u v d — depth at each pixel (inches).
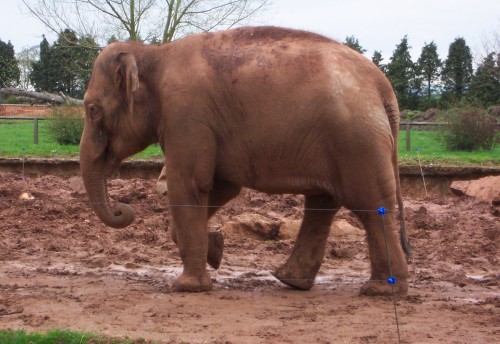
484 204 780.0
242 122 403.2
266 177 407.2
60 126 1275.8
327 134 390.9
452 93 2060.8
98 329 326.0
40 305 375.6
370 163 386.9
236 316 355.9
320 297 412.5
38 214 698.2
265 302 394.6
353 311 368.8
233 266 524.4
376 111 390.6
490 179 818.2
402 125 1539.1
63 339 303.0
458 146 1299.2
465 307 383.6
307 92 392.2
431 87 2185.0
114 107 430.0
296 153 397.4
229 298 401.7
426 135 1478.8
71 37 1328.7
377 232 394.9
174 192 411.8
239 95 401.1
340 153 389.4
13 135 1476.4
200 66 408.5
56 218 689.6
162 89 413.7
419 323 343.6
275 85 396.5
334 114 387.5
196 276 419.8
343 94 387.9
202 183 409.4
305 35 412.5
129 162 989.2
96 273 485.1
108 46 435.5
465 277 485.1
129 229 643.5
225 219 697.6
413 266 530.9
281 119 395.2
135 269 504.7
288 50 403.5
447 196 941.2
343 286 454.9
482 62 1956.2
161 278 470.6
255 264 533.0
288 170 402.0
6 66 2645.2
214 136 407.2
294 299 406.0
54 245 573.0
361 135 385.1
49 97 2204.7
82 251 563.5
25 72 2751.0
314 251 438.3
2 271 484.7
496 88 1936.5
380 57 2199.8
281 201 785.6
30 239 599.5
